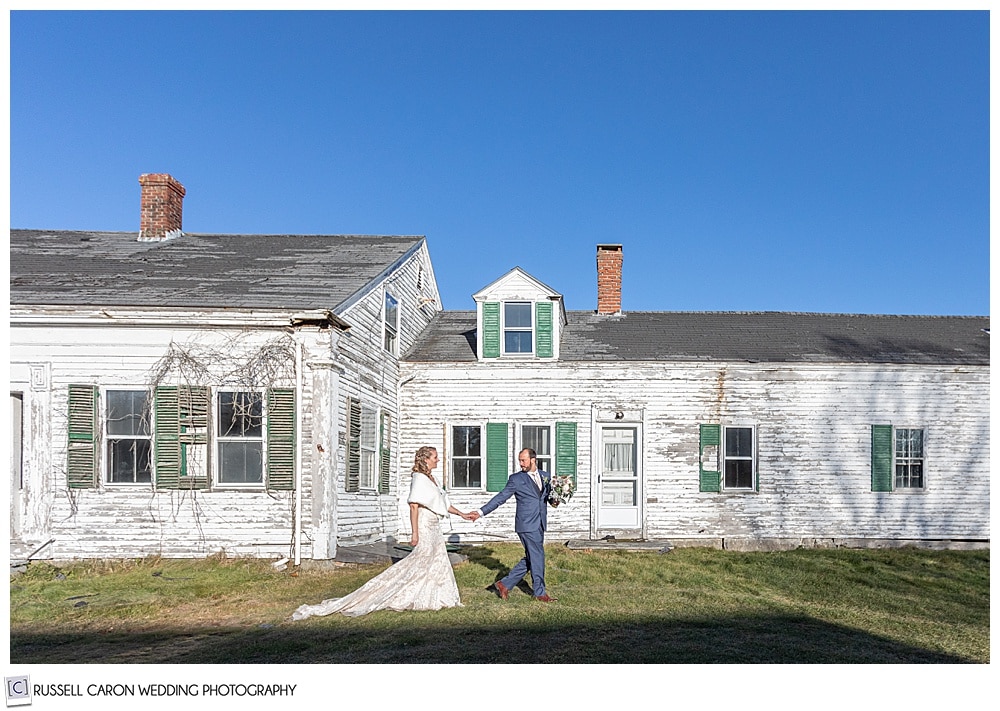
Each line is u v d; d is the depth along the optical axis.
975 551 16.62
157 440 13.24
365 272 15.89
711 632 8.63
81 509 13.20
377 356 16.20
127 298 13.36
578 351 18.12
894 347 18.61
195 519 13.25
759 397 17.53
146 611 9.88
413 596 9.41
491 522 17.53
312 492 13.15
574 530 17.38
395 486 17.52
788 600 11.23
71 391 13.23
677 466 17.45
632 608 9.82
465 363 17.81
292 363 13.38
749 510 17.33
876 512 17.30
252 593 10.91
